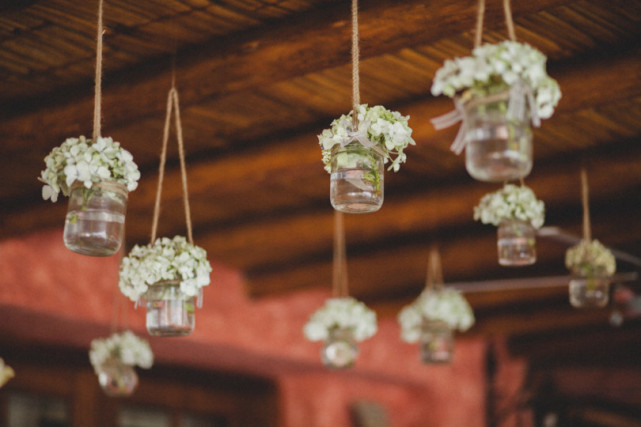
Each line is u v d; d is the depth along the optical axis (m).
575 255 5.27
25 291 6.64
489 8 3.36
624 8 4.04
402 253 7.79
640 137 5.65
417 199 6.67
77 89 4.68
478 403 10.73
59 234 6.96
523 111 2.67
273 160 5.46
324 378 9.59
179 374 8.85
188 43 4.23
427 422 10.22
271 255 7.98
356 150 3.08
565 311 9.75
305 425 9.49
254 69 4.04
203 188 5.73
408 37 3.59
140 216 6.92
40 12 4.02
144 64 4.43
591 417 11.11
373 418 9.83
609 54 4.38
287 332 8.61
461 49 4.43
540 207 4.52
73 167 3.07
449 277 8.68
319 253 8.05
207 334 7.87
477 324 10.13
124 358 5.50
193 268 3.51
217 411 9.23
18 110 4.83
